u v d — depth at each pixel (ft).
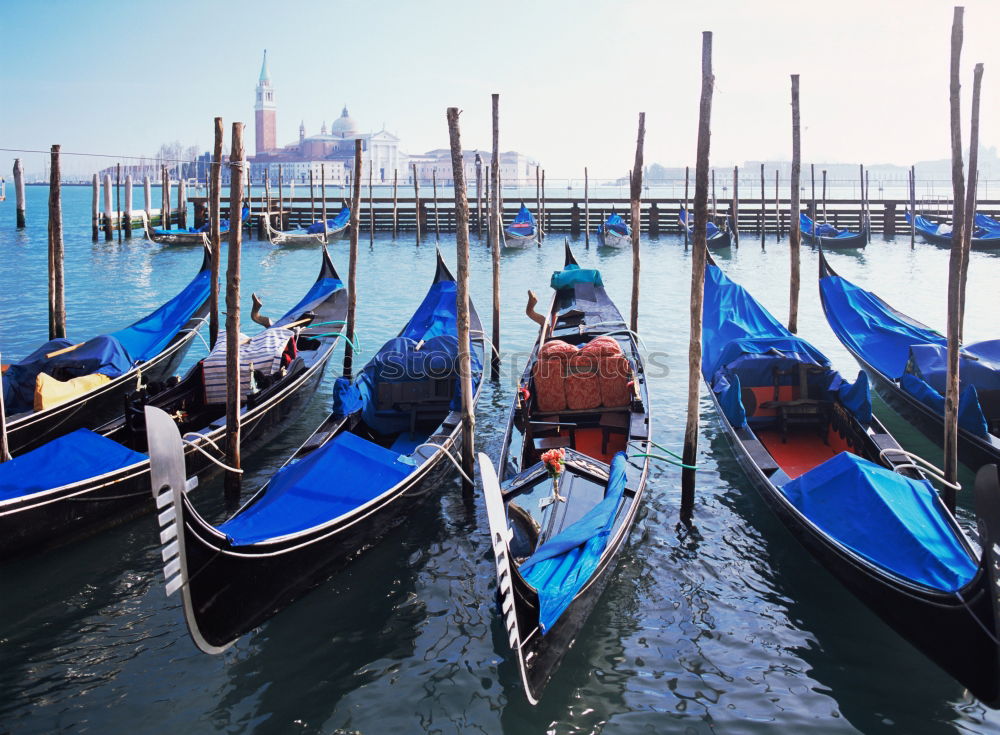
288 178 589.73
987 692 16.26
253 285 76.84
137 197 293.23
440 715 17.70
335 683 18.76
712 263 42.73
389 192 428.56
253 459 31.86
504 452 26.43
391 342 32.32
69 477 23.81
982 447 26.02
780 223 122.31
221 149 36.86
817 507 21.39
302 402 35.99
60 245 40.04
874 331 37.55
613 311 45.27
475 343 42.39
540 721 17.46
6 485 23.08
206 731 17.20
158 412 16.02
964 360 29.55
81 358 33.78
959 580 17.25
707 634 20.35
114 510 25.18
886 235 118.32
